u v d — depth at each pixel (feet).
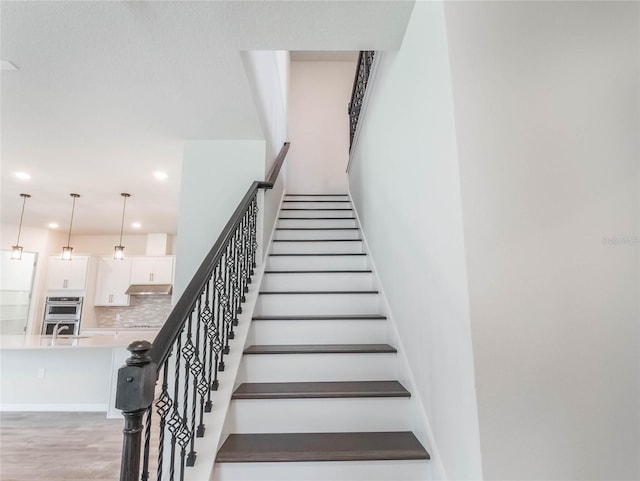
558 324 3.71
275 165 12.14
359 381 7.05
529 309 3.72
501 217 3.84
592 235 3.83
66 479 9.16
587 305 3.73
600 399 3.62
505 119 3.97
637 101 4.04
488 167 3.90
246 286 8.92
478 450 3.58
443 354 4.53
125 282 22.67
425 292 5.26
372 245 10.23
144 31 5.99
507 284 3.75
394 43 6.45
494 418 3.60
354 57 21.61
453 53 4.09
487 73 4.05
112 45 6.33
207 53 6.59
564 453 3.56
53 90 7.73
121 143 10.46
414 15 5.57
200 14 5.63
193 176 10.25
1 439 11.75
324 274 10.09
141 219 19.89
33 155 11.27
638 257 3.80
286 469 5.19
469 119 3.96
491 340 3.68
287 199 17.19
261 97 9.52
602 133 3.98
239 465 5.17
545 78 4.05
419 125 5.38
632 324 3.72
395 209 7.19
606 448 3.57
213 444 5.30
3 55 6.54
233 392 6.22
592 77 4.07
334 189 20.33
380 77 8.63
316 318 8.13
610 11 4.20
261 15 5.66
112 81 7.44
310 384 6.83
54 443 11.41
